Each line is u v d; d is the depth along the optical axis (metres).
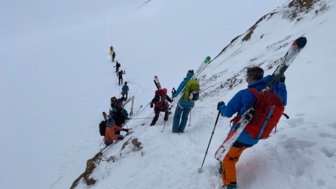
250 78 4.13
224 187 4.36
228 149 4.00
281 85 4.20
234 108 4.07
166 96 10.22
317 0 15.41
